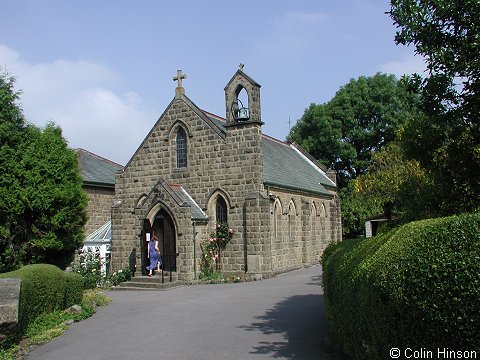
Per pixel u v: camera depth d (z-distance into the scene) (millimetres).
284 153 39906
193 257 26859
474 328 5512
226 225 28125
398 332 6379
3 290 12398
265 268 27000
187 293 22297
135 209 28031
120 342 12992
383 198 24328
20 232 24578
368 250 9242
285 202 31438
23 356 12047
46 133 25188
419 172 15383
